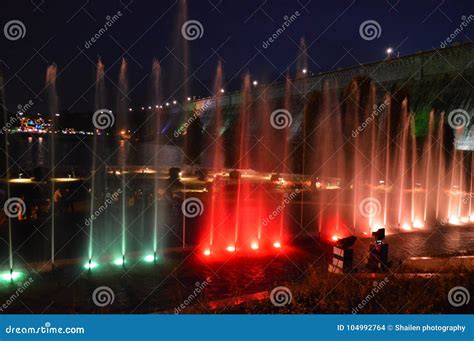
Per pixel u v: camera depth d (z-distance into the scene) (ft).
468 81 117.19
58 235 40.86
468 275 25.52
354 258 35.40
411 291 23.57
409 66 134.72
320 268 31.94
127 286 27.99
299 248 38.65
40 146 189.98
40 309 23.88
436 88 124.57
